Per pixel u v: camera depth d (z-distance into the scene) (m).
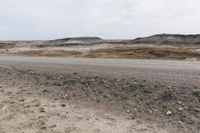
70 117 6.51
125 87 8.85
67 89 9.36
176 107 6.77
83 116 6.55
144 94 7.99
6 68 15.88
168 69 13.46
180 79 9.84
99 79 10.34
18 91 9.61
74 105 7.52
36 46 83.69
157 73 11.66
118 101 7.63
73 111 6.98
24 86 10.41
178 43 99.12
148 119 6.18
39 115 6.74
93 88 9.14
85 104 7.57
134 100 7.59
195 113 6.30
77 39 120.69
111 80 10.02
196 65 16.44
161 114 6.44
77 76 11.24
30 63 18.39
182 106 6.81
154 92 8.06
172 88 8.30
